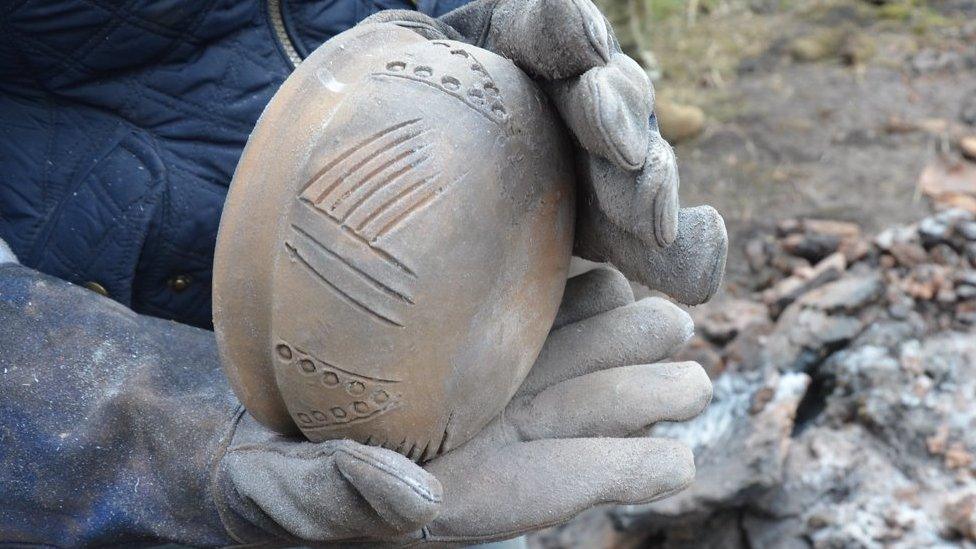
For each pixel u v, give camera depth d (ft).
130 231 4.55
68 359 3.85
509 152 2.94
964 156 11.69
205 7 4.45
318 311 2.88
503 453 3.40
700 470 7.86
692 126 12.87
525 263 3.05
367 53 3.06
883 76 13.62
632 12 14.14
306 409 3.06
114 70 4.55
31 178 4.63
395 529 2.99
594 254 3.40
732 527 7.88
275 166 2.91
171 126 4.65
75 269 4.62
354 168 2.84
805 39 14.58
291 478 3.15
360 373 2.93
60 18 4.29
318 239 2.84
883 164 11.87
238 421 3.71
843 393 8.19
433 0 4.91
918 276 8.86
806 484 7.66
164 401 3.80
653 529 8.02
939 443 7.63
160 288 4.80
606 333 3.67
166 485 3.69
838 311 8.60
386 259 2.83
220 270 2.99
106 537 3.76
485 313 2.99
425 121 2.86
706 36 15.21
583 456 3.34
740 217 11.29
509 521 3.32
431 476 2.91
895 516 7.34
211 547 3.71
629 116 2.70
